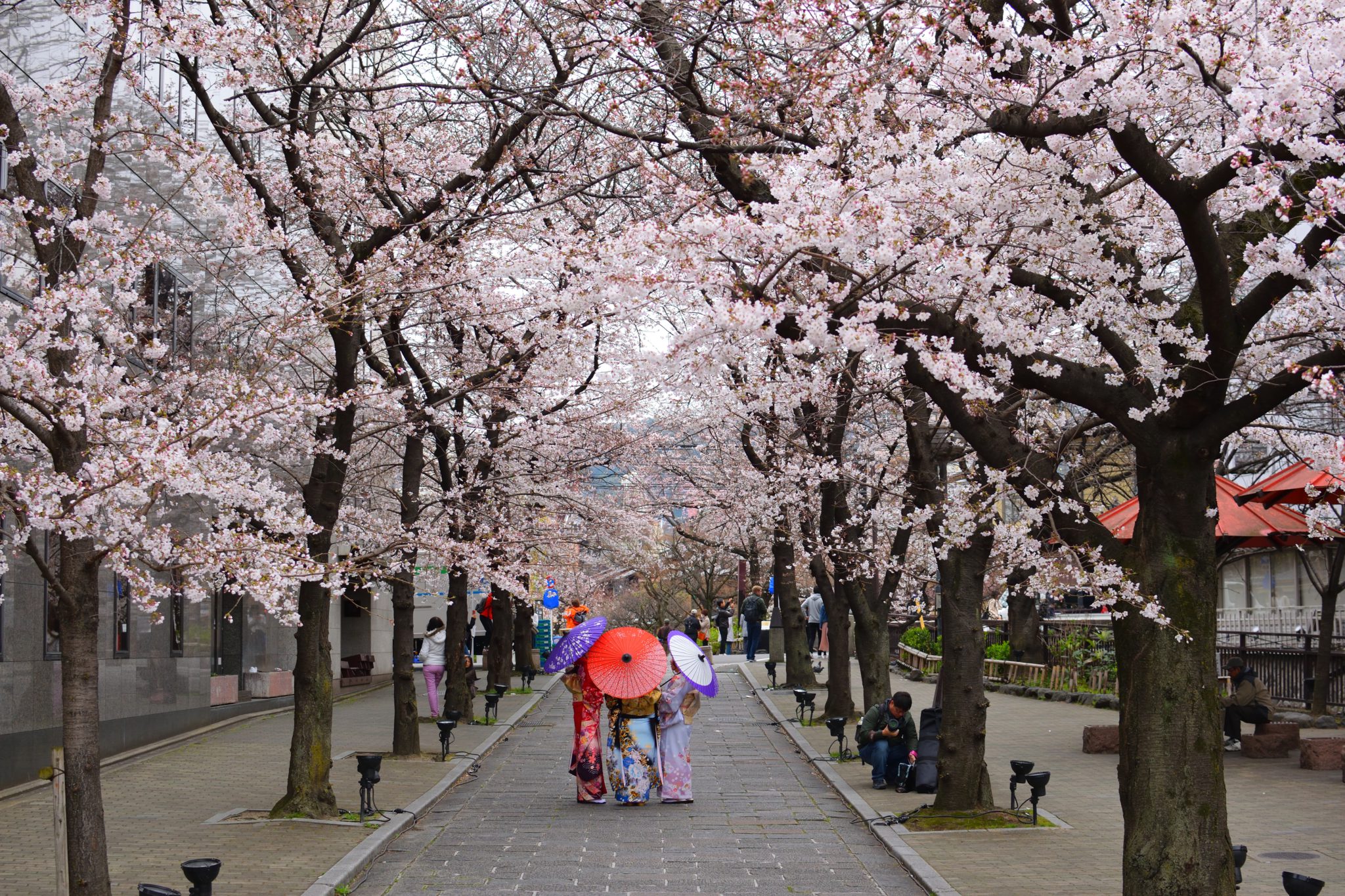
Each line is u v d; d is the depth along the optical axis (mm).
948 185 7598
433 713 21734
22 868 9727
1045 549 11195
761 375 8422
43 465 8773
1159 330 7539
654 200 12484
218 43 10297
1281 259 6953
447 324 15586
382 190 13680
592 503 23969
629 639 13969
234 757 16922
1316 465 8086
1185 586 7531
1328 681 18125
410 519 16625
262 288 16328
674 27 9688
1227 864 7348
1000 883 9375
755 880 9891
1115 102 6973
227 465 9484
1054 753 17031
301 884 9227
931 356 7102
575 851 11109
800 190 7426
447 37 13031
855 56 9156
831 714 21094
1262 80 6945
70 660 7281
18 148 7922
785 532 21172
